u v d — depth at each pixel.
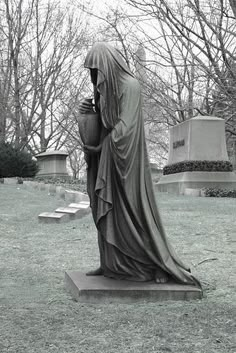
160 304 5.01
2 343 4.02
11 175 29.27
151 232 5.23
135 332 4.26
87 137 5.29
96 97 5.36
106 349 3.89
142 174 5.22
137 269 5.33
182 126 22.61
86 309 4.85
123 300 5.06
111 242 5.21
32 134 43.59
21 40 40.56
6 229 10.84
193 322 4.50
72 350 3.88
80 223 11.55
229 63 23.78
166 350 3.88
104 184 5.16
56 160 35.47
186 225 11.03
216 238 9.46
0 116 39.44
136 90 5.15
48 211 13.80
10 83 39.62
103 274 5.63
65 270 6.91
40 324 4.49
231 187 21.14
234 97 22.16
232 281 6.22
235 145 33.75
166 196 19.42
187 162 21.33
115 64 5.14
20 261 7.64
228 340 4.08
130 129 5.07
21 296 5.49
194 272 6.77
